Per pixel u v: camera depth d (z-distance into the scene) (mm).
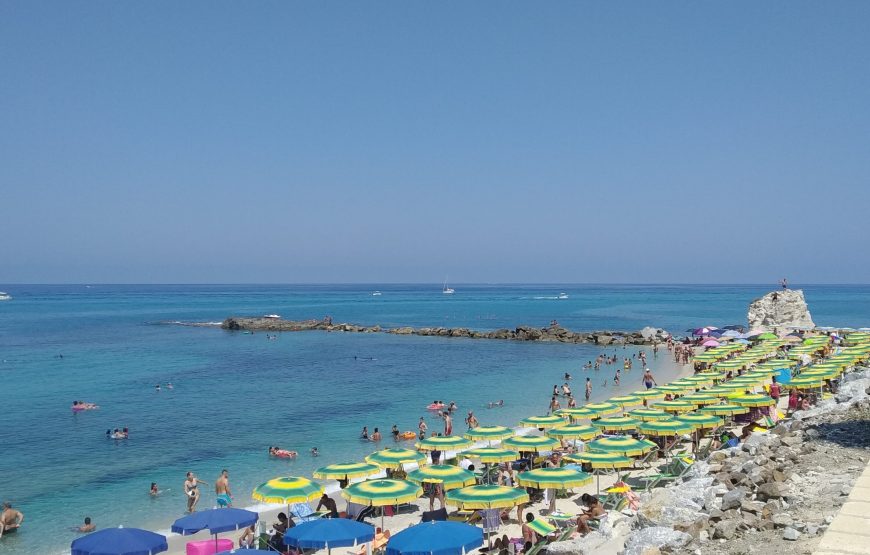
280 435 35469
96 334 100562
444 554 15078
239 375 57812
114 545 15328
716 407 29094
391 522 22125
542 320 133375
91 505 24625
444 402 45219
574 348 81625
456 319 138250
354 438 34875
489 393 49000
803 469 15438
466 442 26734
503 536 19062
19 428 37031
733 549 11211
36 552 20297
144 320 132625
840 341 59062
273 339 93625
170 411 41812
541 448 25156
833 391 35312
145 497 25547
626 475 25609
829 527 10867
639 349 79938
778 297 73312
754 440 19594
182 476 28219
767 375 38594
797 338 60219
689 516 13836
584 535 17203
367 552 18094
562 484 19656
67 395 47406
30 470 29000
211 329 112000
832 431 18812
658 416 28562
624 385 53250
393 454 24391
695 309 174125
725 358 53656
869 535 10484
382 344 86938
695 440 27938
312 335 101312
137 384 52469
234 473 28578
